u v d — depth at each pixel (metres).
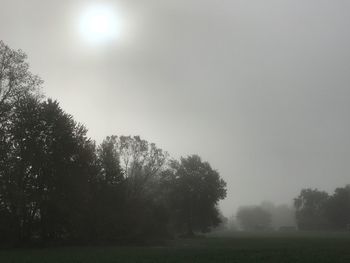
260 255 45.53
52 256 43.47
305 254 47.22
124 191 78.69
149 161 93.25
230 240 91.06
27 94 60.31
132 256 43.81
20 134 60.62
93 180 74.00
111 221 72.00
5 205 58.47
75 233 67.19
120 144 92.31
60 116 65.94
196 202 124.19
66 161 66.31
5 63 57.75
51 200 62.19
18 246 60.28
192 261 38.53
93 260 38.88
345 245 66.06
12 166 58.72
